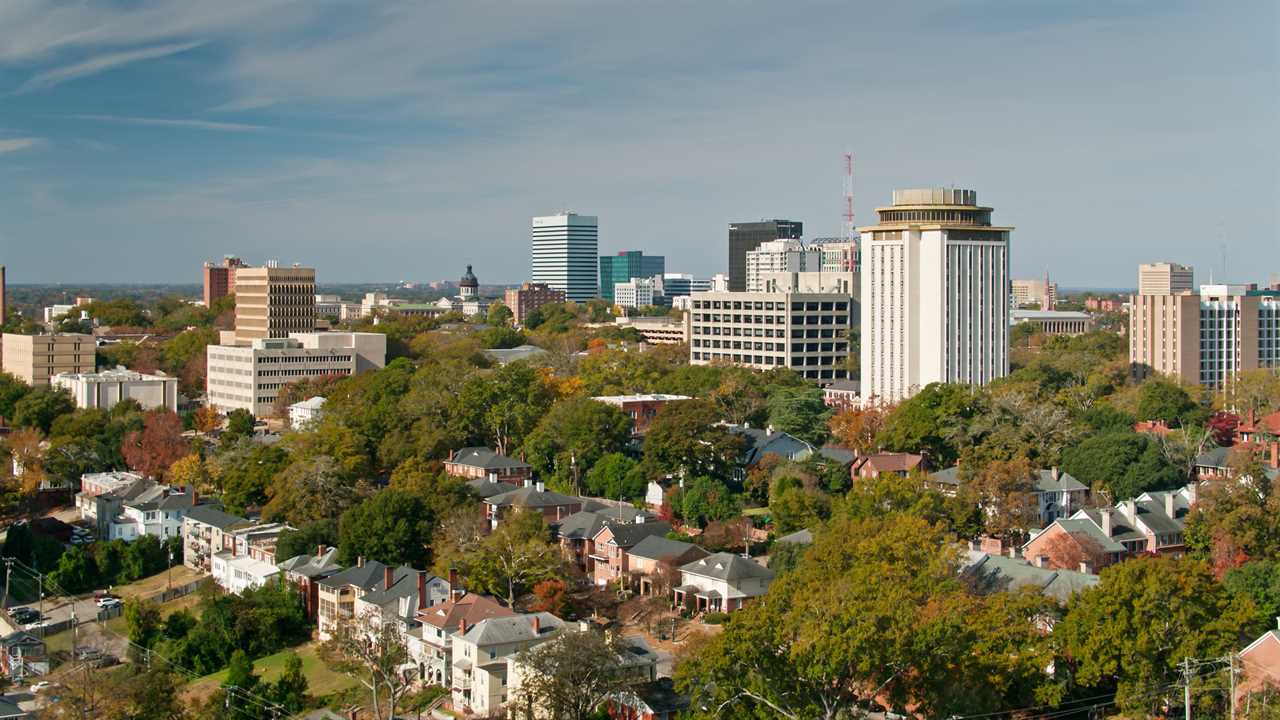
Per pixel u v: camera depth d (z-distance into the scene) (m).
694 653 172.62
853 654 153.88
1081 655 169.38
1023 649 169.75
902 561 191.38
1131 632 168.25
